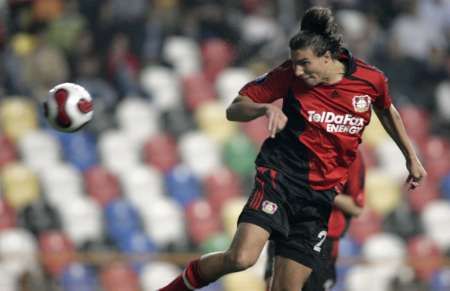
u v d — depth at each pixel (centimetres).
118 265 3984
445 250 4625
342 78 2003
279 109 1927
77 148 4472
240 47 5172
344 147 2047
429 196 4878
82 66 4738
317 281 2350
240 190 4544
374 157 4919
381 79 2025
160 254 3691
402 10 5491
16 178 4284
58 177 4303
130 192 4375
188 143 4662
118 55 4828
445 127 5266
